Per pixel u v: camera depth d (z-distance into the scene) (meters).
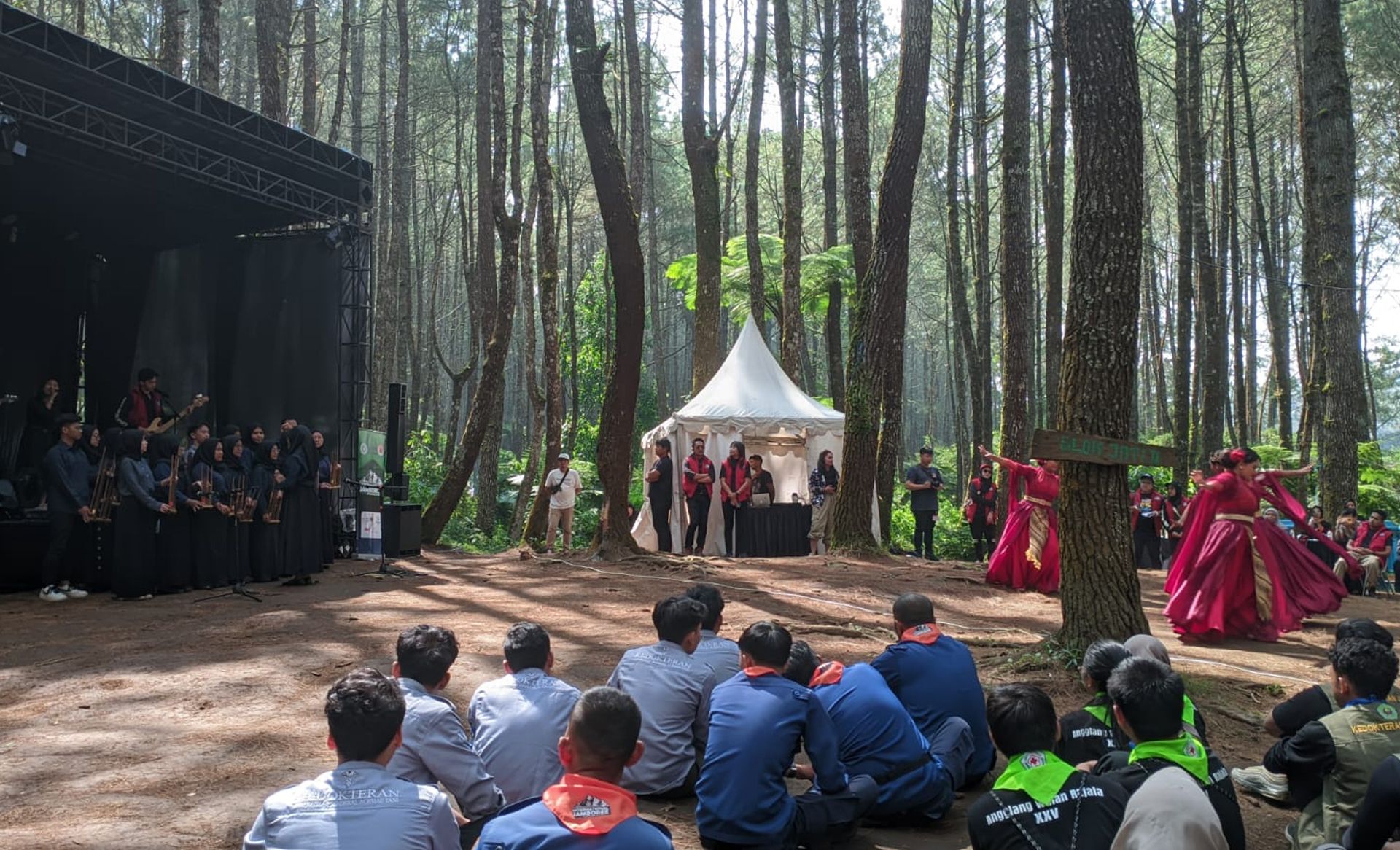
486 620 9.21
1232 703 6.65
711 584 11.36
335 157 14.99
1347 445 15.54
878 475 16.98
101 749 5.55
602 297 39.69
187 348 16.39
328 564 13.28
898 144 14.25
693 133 20.66
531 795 3.98
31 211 15.79
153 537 10.70
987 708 3.33
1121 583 6.97
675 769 4.81
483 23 21.78
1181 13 23.61
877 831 4.69
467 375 25.27
